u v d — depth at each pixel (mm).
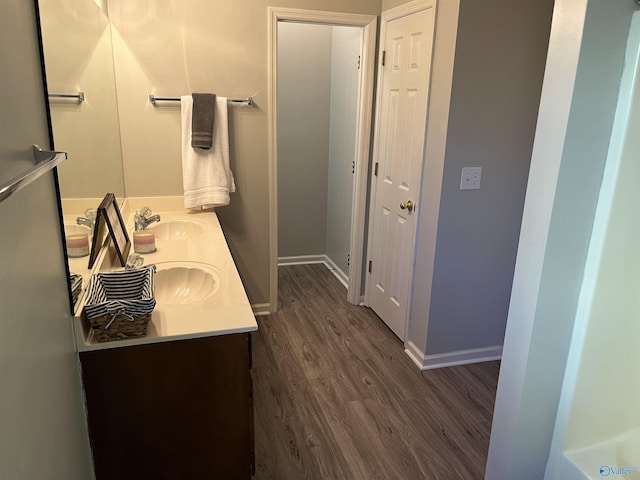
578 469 1506
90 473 1526
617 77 1282
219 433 1617
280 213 4367
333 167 4199
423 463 2049
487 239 2672
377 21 3070
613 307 1450
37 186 1120
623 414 1586
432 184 2582
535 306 1438
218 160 2883
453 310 2748
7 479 865
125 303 1391
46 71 1218
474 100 2396
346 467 2006
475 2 2248
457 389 2596
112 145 2463
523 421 1556
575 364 1494
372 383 2621
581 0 1219
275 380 2617
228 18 2803
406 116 2820
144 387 1502
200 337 1493
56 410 1188
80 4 1762
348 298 3701
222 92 2904
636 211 1371
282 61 3957
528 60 2414
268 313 3451
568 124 1287
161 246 2279
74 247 1546
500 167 2555
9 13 986
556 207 1352
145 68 2740
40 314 1104
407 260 2912
